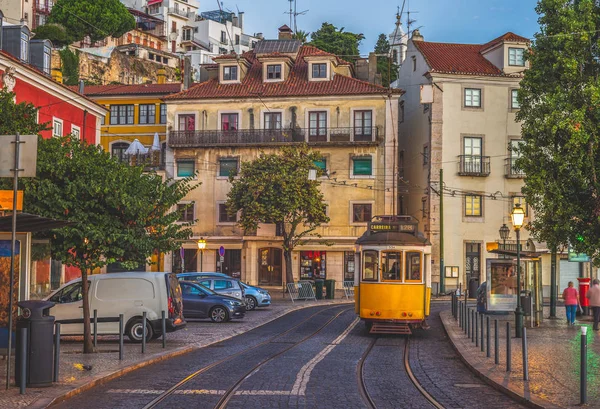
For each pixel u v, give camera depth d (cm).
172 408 1192
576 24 3155
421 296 2564
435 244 5562
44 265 2619
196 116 5831
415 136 6038
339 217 5616
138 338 2266
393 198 5556
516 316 2445
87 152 2036
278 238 5562
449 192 5591
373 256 2592
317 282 4797
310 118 5703
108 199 1931
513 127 5678
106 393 1333
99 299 2283
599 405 1209
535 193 3225
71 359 1767
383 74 8244
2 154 1354
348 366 1755
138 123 6197
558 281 5238
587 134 3048
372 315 2562
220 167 5762
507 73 5656
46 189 1898
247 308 3775
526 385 1420
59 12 9369
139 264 2078
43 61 3794
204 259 5675
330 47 8438
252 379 1509
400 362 1872
